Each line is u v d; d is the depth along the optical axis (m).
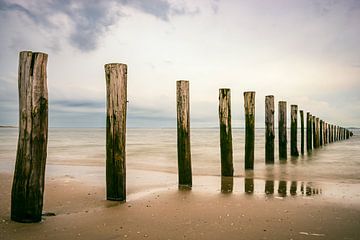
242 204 6.26
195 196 7.00
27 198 4.88
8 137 49.56
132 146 27.27
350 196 7.12
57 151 21.33
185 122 8.25
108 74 6.28
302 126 20.39
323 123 30.17
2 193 7.17
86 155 18.25
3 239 4.27
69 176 9.96
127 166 13.29
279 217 5.36
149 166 13.27
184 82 8.21
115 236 4.44
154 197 6.87
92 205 6.12
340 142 35.88
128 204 6.21
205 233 4.58
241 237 4.44
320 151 21.80
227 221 5.13
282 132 15.32
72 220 5.12
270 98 13.80
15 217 4.96
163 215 5.45
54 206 6.07
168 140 42.62
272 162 13.87
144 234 4.52
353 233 4.62
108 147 6.43
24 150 4.86
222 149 10.10
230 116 10.05
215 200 6.60
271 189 7.97
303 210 5.82
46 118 4.92
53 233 4.51
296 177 10.18
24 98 4.78
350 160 15.46
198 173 11.14
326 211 5.76
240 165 13.45
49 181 8.94
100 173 10.69
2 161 14.68
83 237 4.38
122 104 6.30
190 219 5.22
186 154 8.30
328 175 10.67
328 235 4.54
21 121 4.84
